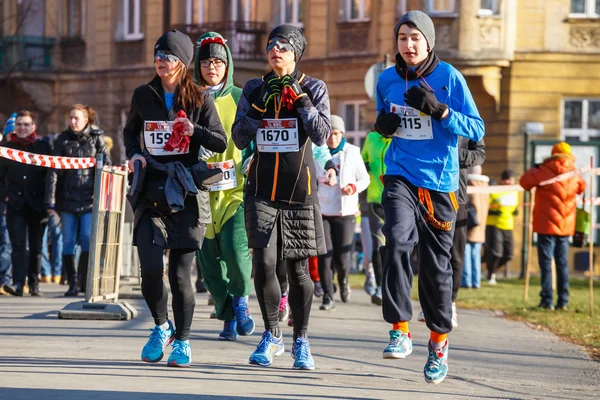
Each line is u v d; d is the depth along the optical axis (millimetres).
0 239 21719
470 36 41375
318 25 46250
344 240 19734
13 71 53500
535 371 12148
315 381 10219
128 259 23625
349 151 19234
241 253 12922
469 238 28578
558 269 21016
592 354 13930
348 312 18891
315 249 10859
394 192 10266
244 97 10906
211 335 13992
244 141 10797
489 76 41656
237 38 48062
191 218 10609
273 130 10688
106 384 9438
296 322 11125
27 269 21188
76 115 20141
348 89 45375
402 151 10391
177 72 10648
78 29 54062
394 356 10688
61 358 11320
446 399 9523
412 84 10445
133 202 10555
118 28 52656
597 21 41906
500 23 41594
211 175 10617
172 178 10430
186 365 10789
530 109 42000
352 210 19438
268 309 11125
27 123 20500
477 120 10266
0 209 21031
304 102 10523
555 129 41969
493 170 42219
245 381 9961
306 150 10797
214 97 13148
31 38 54281
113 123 52531
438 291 10188
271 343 11219
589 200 21156
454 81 10359
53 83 54562
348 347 13492
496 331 16594
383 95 10633
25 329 14328
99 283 16578
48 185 20281
